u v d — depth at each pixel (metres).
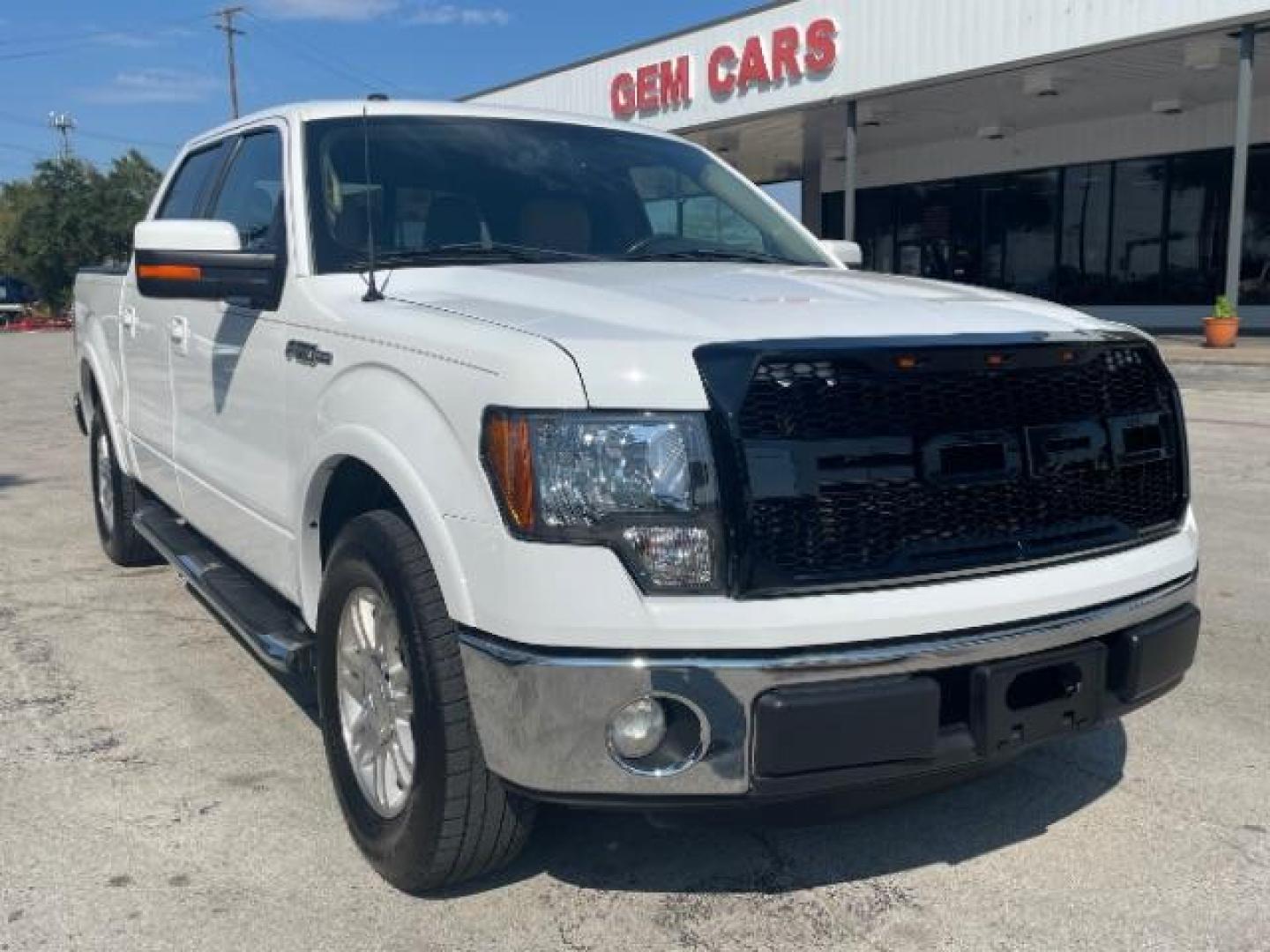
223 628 5.34
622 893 3.10
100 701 4.46
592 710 2.53
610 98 25.00
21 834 3.42
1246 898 3.07
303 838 3.40
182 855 3.30
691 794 2.57
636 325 2.76
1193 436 10.88
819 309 2.88
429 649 2.79
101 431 6.28
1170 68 18.56
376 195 3.93
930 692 2.61
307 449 3.42
